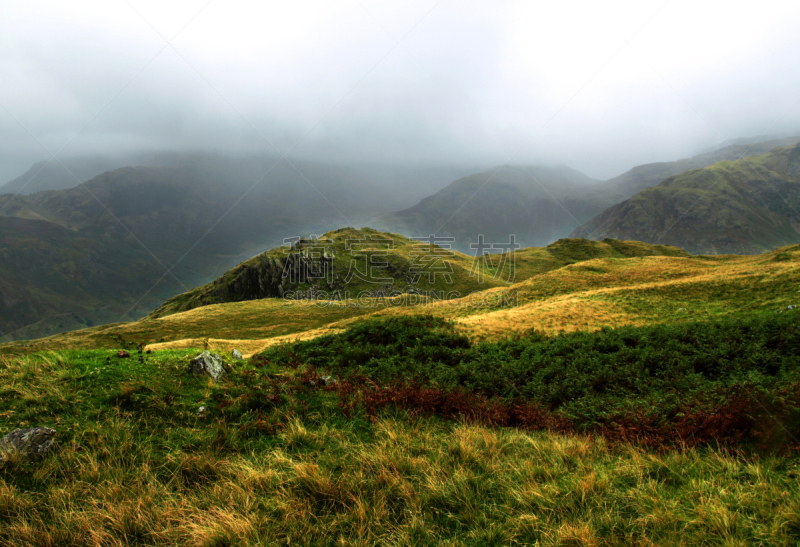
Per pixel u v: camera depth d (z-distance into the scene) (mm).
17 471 5090
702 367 11344
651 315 34812
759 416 6500
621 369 11461
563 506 4758
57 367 8133
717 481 5160
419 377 11438
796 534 3963
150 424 6523
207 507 4848
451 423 7941
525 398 9797
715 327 15906
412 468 5648
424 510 4840
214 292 197000
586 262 78312
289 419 7031
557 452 6273
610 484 5129
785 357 10758
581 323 33719
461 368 13047
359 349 15719
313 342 18250
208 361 9039
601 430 7477
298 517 4652
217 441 6215
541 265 181875
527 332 28984
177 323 95312
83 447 5699
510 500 4977
